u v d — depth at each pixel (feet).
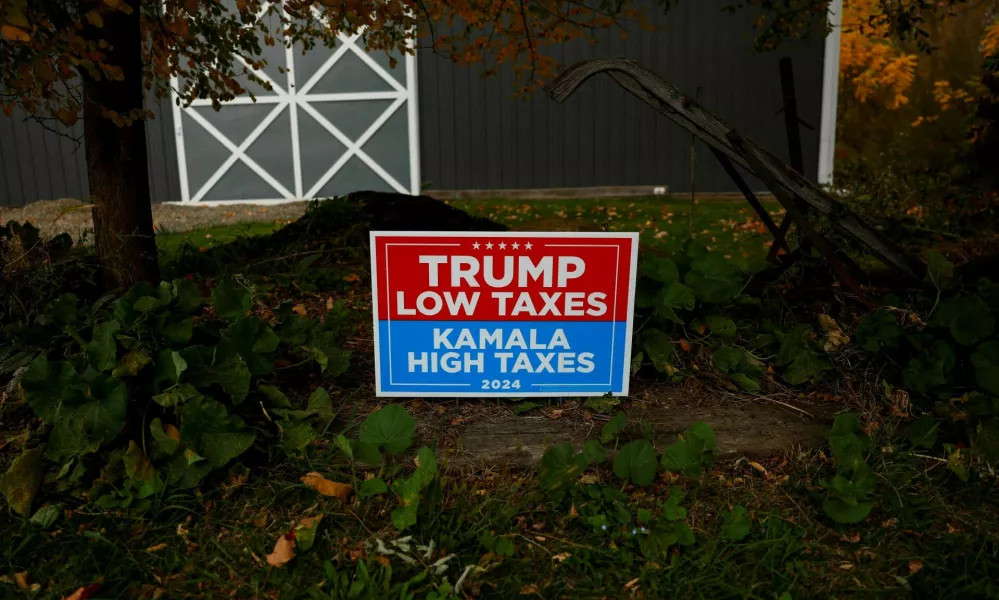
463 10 15.21
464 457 8.49
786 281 12.29
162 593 6.57
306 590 6.58
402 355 9.00
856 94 37.86
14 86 9.18
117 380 7.68
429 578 6.73
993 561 6.96
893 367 9.98
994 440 8.34
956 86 36.47
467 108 32.63
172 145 33.04
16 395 8.60
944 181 25.62
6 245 11.60
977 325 9.25
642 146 32.65
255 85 32.22
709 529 7.50
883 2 18.01
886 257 10.89
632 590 6.72
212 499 7.75
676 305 10.01
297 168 32.94
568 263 8.82
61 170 32.76
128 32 11.16
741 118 31.96
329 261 16.07
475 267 8.75
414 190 32.94
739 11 31.01
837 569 6.99
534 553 7.11
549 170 33.01
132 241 11.73
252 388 8.84
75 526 7.32
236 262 16.08
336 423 9.02
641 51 31.63
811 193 10.67
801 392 9.85
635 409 9.41
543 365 9.14
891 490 8.00
